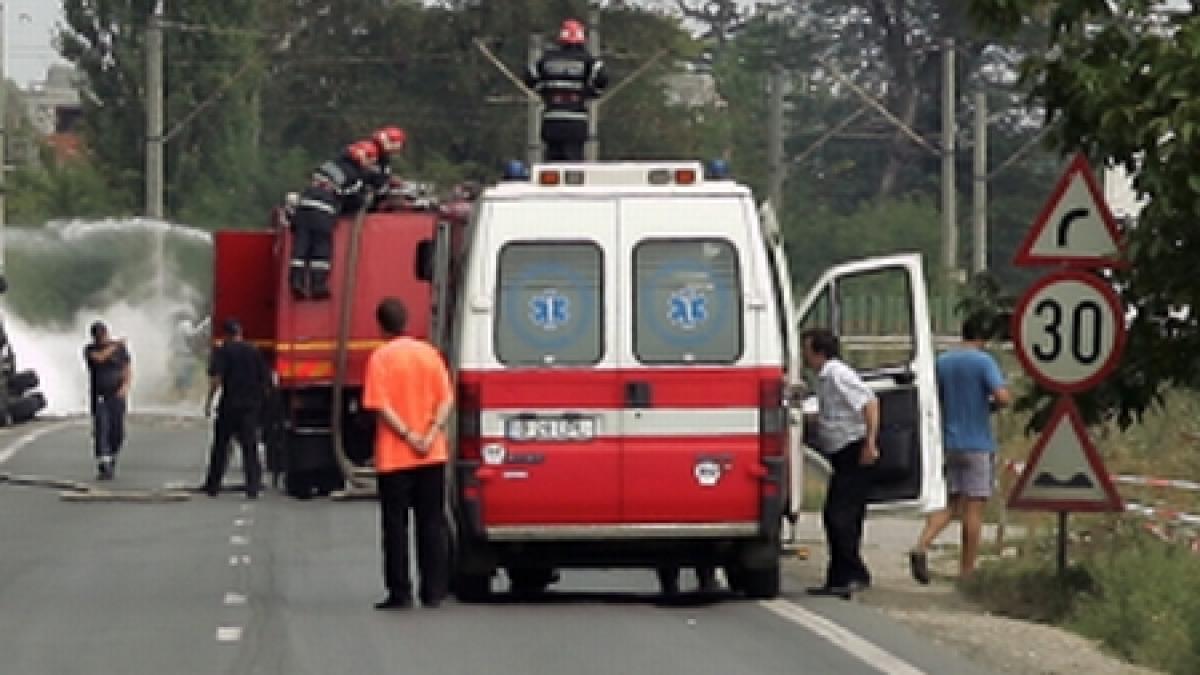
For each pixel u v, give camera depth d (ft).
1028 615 140.46
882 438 150.10
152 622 132.57
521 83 341.82
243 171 547.08
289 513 208.64
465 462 134.21
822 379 146.41
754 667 114.52
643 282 134.21
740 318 134.41
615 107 557.33
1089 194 135.13
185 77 540.93
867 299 162.30
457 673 112.68
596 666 114.83
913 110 589.73
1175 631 126.93
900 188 597.11
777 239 141.69
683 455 133.80
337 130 575.79
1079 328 134.41
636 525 134.31
